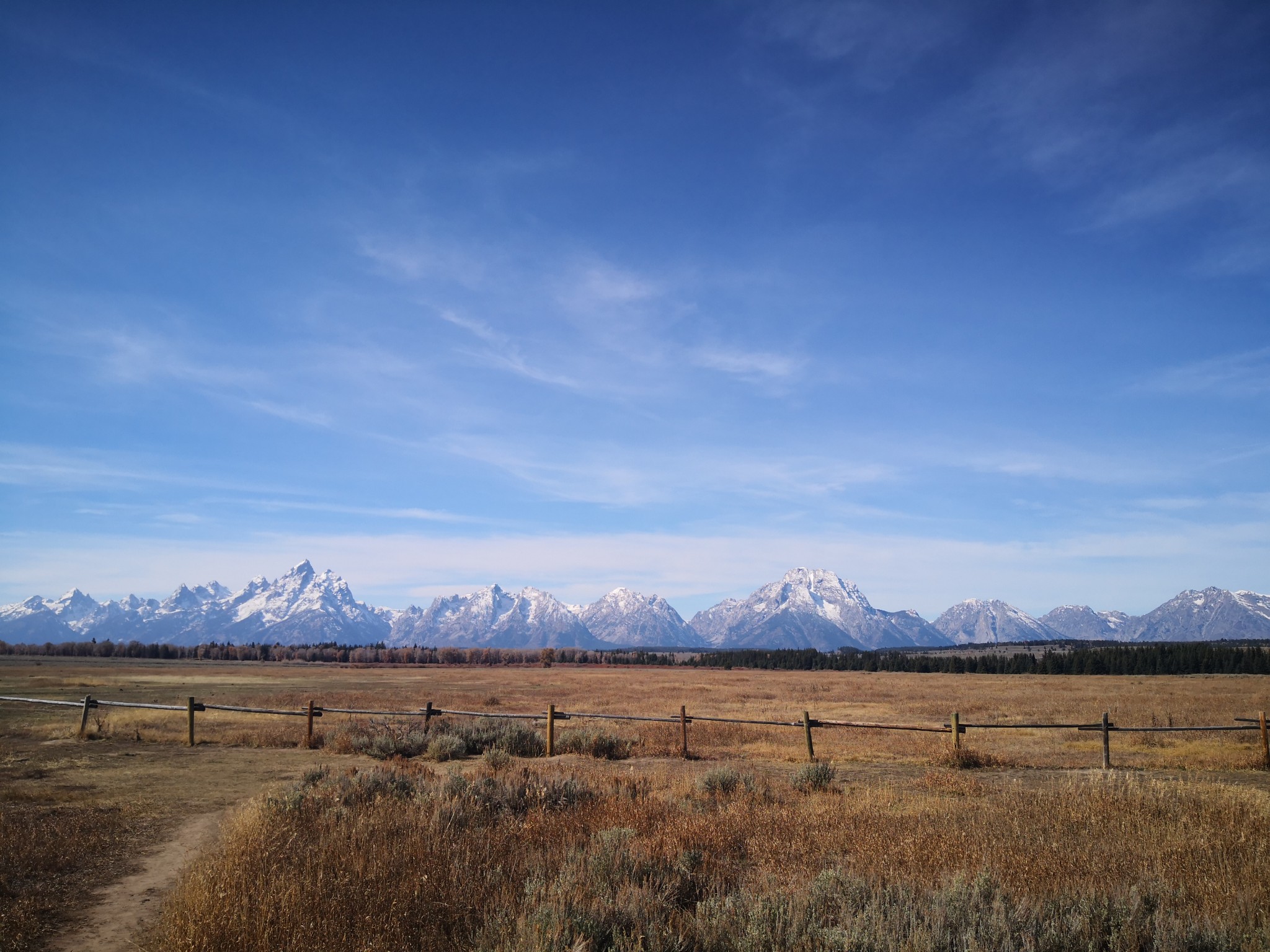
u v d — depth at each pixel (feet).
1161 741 74.18
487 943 18.75
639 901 21.20
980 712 115.44
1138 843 28.30
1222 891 22.18
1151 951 18.51
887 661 542.16
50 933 22.15
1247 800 35.53
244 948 18.34
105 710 99.04
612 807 35.14
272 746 65.57
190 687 184.14
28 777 46.85
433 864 24.34
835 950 18.10
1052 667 424.05
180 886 23.39
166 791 43.32
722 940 19.30
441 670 446.19
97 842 31.48
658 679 311.27
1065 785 41.91
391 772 43.52
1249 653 379.96
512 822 32.32
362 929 19.22
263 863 23.98
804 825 32.19
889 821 32.94
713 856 27.99
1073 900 20.99
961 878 22.21
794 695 179.52
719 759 61.93
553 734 67.00
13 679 194.80
